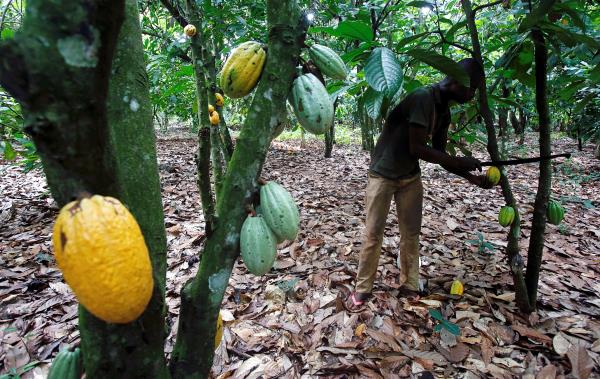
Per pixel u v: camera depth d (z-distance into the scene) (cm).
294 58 96
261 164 100
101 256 56
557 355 218
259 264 101
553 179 635
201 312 100
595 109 709
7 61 47
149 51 487
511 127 1374
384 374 203
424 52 164
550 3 167
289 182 591
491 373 206
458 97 238
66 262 57
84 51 50
